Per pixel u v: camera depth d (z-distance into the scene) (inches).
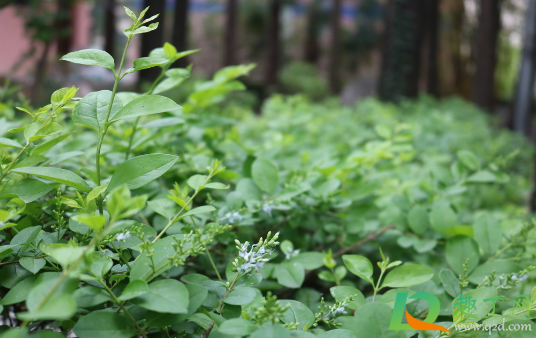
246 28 370.6
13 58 181.3
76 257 17.1
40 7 114.1
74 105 20.9
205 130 30.6
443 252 26.4
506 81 292.5
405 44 181.5
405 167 40.4
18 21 179.8
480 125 89.9
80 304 18.3
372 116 70.9
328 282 26.4
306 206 26.5
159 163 20.1
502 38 263.1
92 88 149.6
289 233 26.6
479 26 175.6
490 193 49.5
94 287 18.7
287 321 20.0
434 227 25.4
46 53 116.3
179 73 25.1
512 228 26.8
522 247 25.8
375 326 19.3
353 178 31.3
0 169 21.1
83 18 277.9
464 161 30.3
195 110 33.3
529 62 132.7
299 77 263.6
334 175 29.1
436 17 223.1
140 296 18.1
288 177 29.8
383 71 188.9
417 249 25.5
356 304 21.0
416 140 56.7
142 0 105.3
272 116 57.9
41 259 19.9
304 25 399.2
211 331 19.4
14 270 20.3
